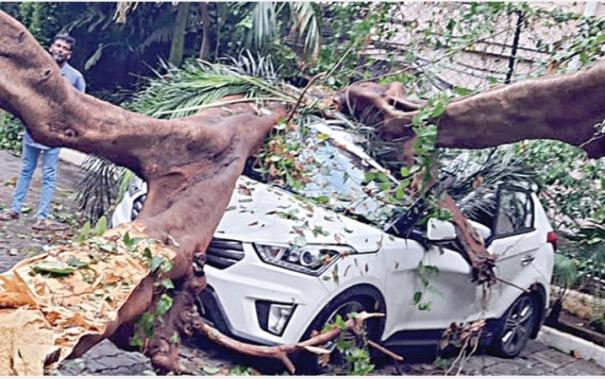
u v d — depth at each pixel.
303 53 8.57
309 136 6.34
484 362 7.12
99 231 4.42
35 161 8.65
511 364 7.25
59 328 3.55
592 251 7.99
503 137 5.43
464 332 6.49
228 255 5.63
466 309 6.64
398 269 5.97
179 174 4.94
